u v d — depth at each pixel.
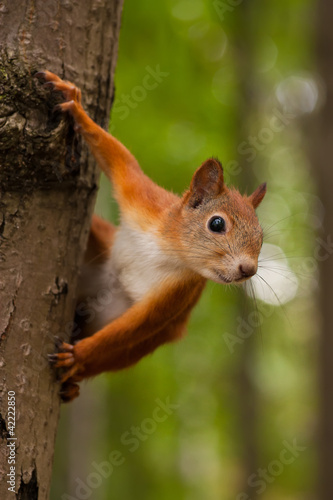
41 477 5.18
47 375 5.36
